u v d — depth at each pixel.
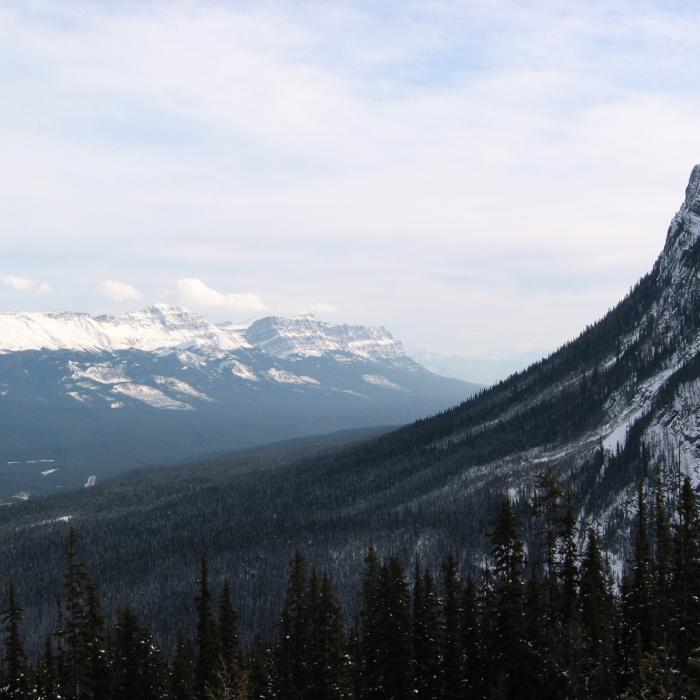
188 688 99.19
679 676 58.81
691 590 84.38
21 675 91.69
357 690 94.75
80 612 93.69
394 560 92.81
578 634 80.12
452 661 88.81
